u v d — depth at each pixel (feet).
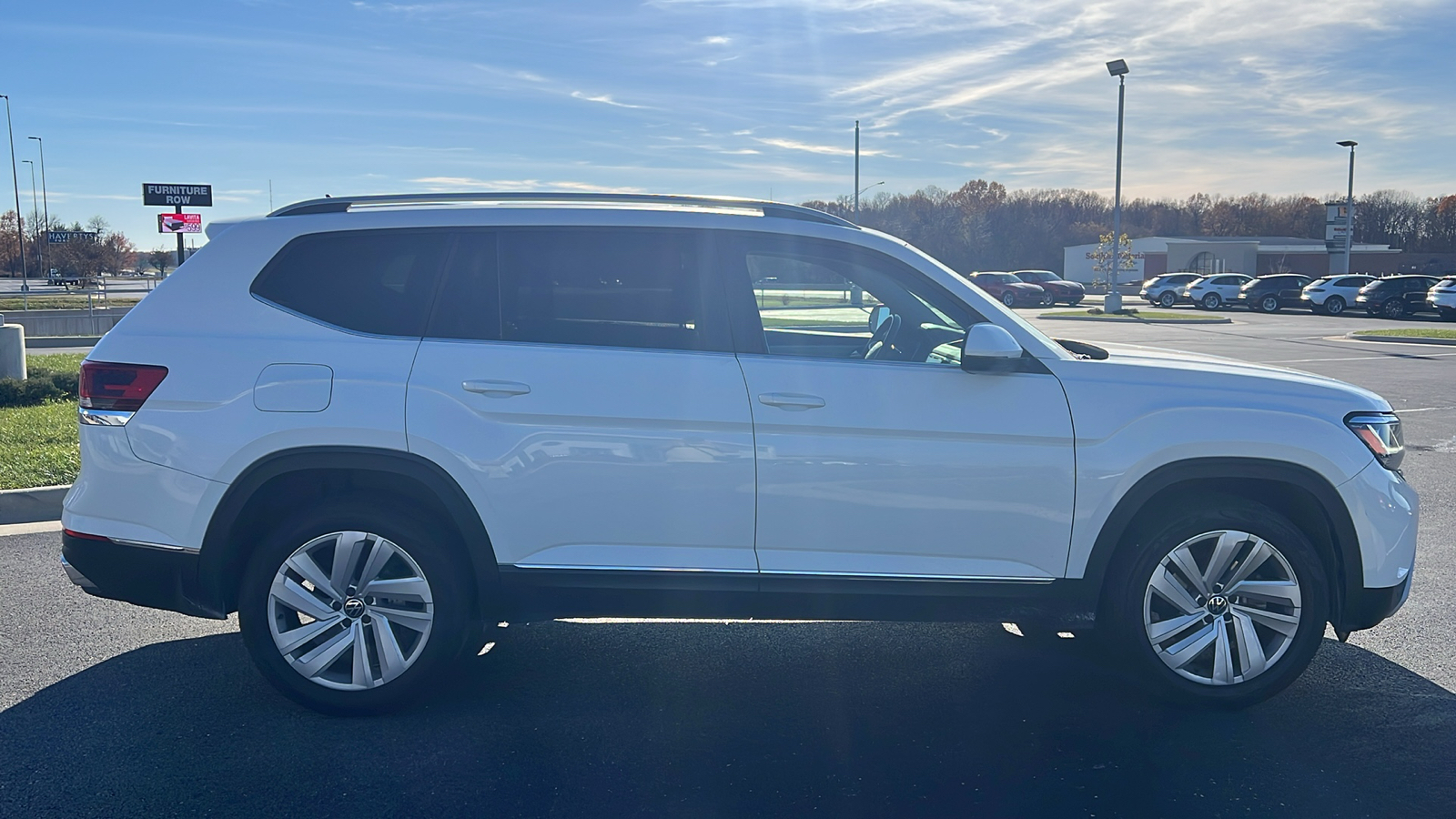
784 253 13.44
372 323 13.11
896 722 13.32
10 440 29.22
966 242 321.11
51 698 13.83
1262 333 92.32
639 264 13.24
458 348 12.91
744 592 13.00
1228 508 13.12
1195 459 13.08
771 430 12.78
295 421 12.69
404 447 12.69
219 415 12.76
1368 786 11.59
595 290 13.16
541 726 13.12
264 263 13.29
